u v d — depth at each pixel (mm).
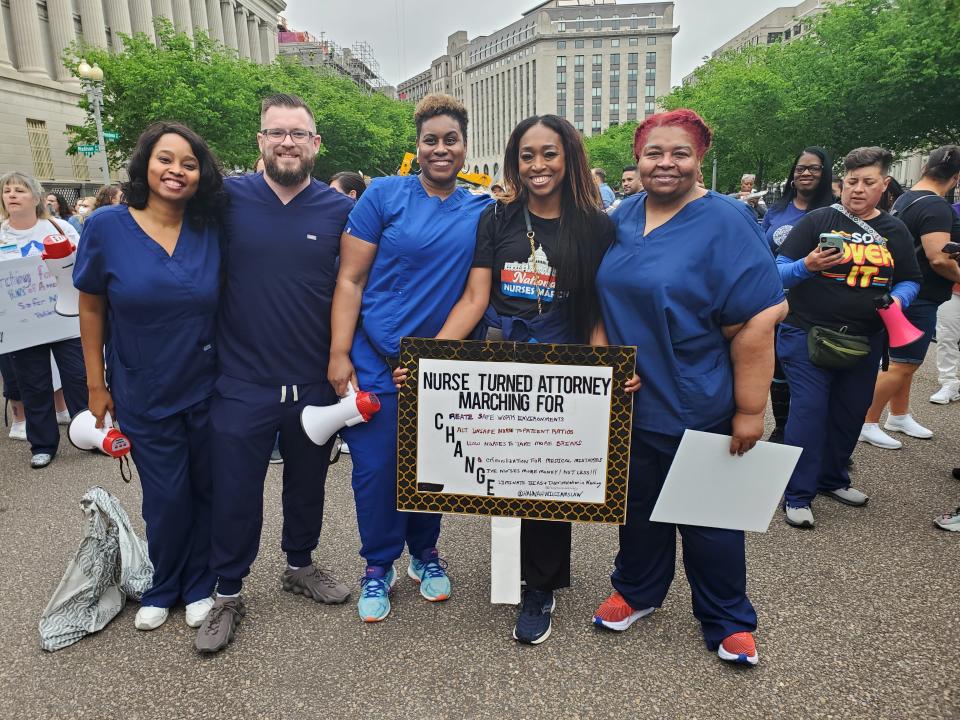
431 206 2480
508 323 2338
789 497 3418
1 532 3463
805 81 21250
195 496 2678
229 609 2549
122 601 2744
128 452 2516
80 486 4125
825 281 3324
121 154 22859
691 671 2305
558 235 2307
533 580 2471
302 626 2602
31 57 27922
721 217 2107
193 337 2453
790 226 4117
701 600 2408
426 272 2457
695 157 2086
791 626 2543
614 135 61844
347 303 2521
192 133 2354
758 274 2092
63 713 2137
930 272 4188
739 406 2207
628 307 2219
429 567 2861
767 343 2137
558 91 123812
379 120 40656
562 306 2365
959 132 19156
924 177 4191
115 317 2398
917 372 6590
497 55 136625
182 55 21797
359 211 2482
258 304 2465
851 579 2879
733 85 24797
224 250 2498
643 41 121250
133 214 2355
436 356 2293
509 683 2252
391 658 2395
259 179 2512
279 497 3906
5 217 4391
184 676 2309
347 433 2633
